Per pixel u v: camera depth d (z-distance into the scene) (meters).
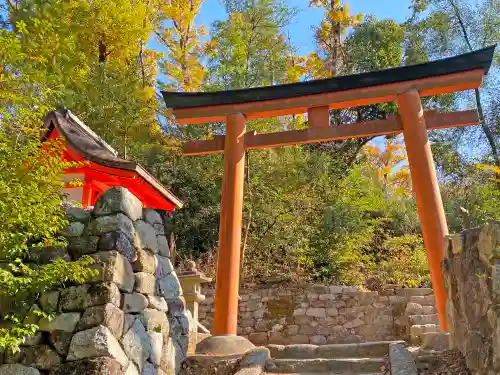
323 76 20.22
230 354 5.59
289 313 10.45
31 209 3.62
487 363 3.71
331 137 7.72
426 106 18.38
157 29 18.78
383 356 5.85
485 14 16.81
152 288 4.58
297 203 13.17
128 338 3.92
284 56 18.67
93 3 14.77
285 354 6.12
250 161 14.12
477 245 4.07
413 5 19.31
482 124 16.03
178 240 13.23
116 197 4.27
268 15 16.83
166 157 14.48
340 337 10.06
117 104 13.86
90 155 6.12
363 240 12.79
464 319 4.40
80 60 13.46
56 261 3.62
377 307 10.19
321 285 10.68
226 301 6.75
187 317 5.37
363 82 7.78
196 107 8.23
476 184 14.85
